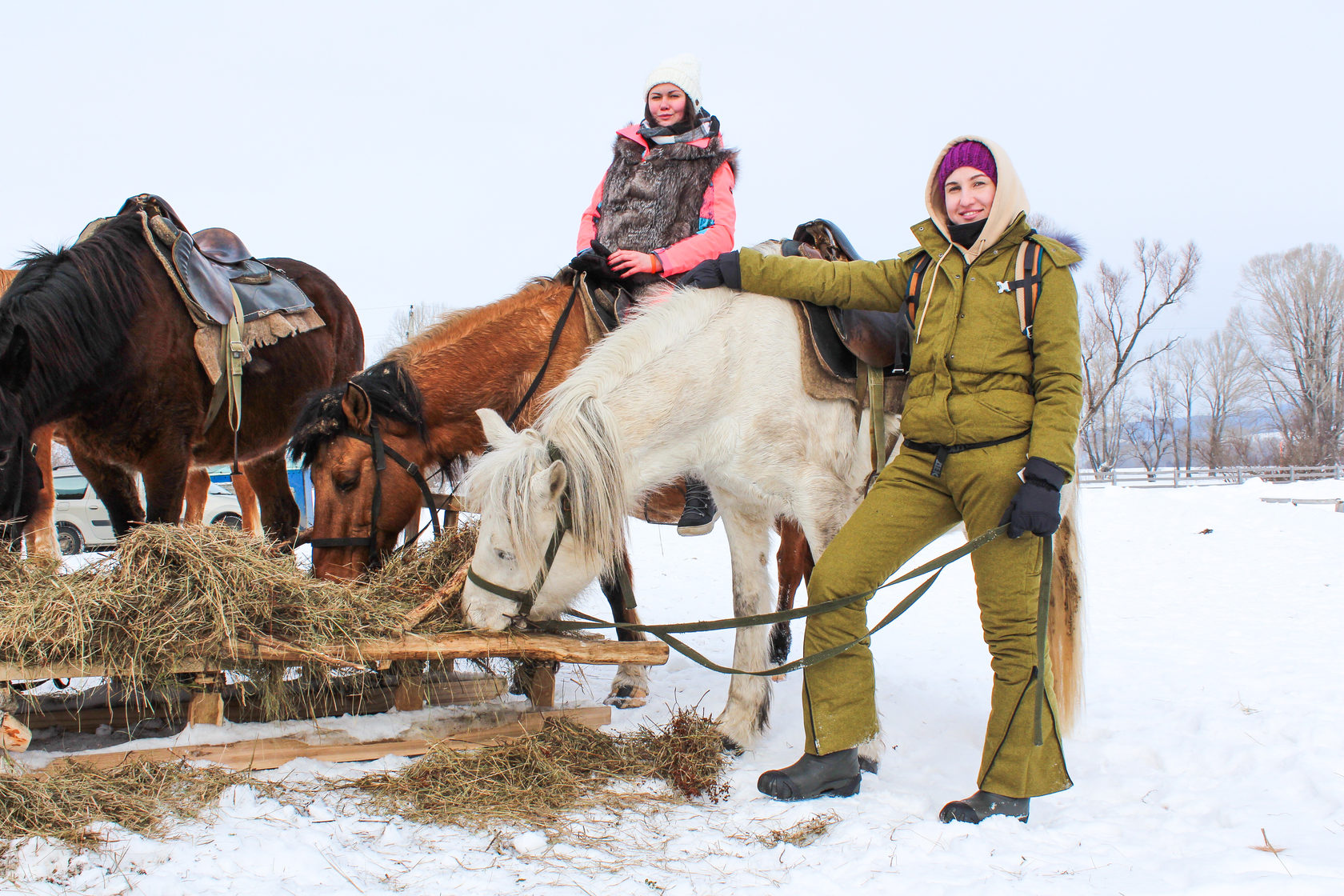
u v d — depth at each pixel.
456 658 2.73
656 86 3.81
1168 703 3.60
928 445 2.49
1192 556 9.30
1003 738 2.41
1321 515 12.14
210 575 2.53
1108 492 20.19
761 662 3.17
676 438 2.86
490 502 2.59
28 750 2.57
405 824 2.34
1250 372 47.09
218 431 4.45
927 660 4.63
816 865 2.13
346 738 2.74
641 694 3.67
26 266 3.80
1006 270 2.36
